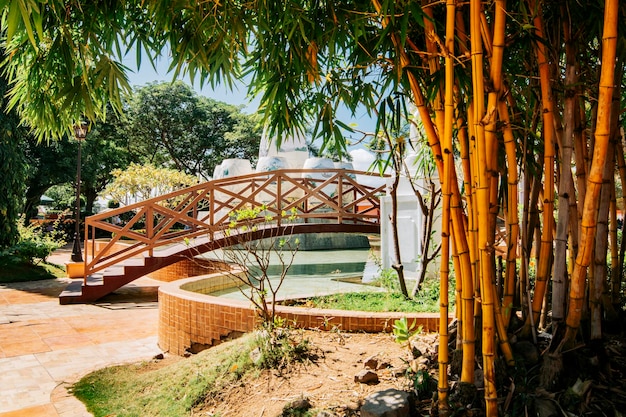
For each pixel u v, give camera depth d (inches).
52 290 309.4
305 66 84.8
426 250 160.4
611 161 77.2
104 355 163.3
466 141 71.2
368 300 155.1
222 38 93.1
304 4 88.0
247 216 139.9
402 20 62.9
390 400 76.7
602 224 76.6
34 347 173.6
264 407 89.8
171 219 283.1
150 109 805.2
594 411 65.9
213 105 867.4
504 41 65.6
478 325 80.1
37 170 637.9
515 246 79.8
